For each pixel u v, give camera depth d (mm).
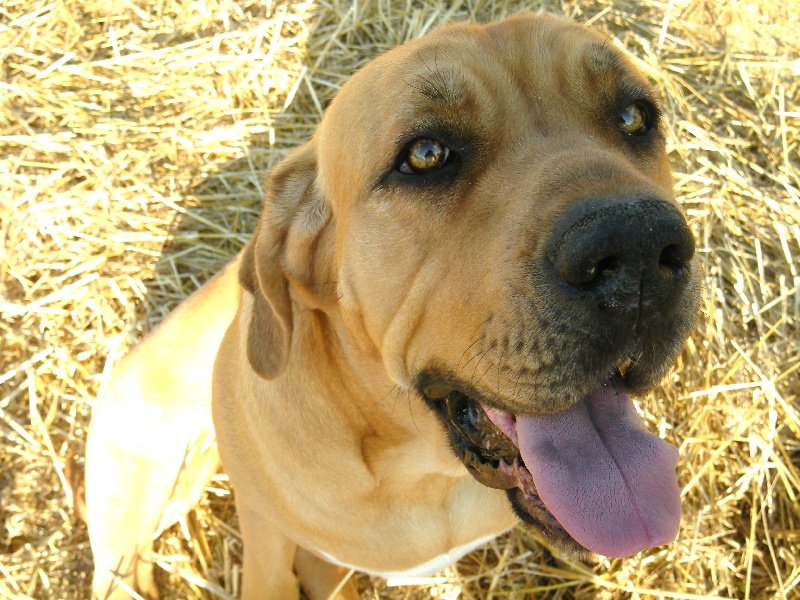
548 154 362
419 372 395
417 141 375
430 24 849
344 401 461
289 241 443
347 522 495
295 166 450
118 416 640
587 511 365
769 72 850
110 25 885
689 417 659
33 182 772
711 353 666
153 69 847
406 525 499
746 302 690
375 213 389
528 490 390
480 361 350
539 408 335
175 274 753
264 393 487
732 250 706
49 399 713
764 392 655
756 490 633
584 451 373
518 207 343
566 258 310
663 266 313
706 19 899
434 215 374
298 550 625
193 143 810
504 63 382
